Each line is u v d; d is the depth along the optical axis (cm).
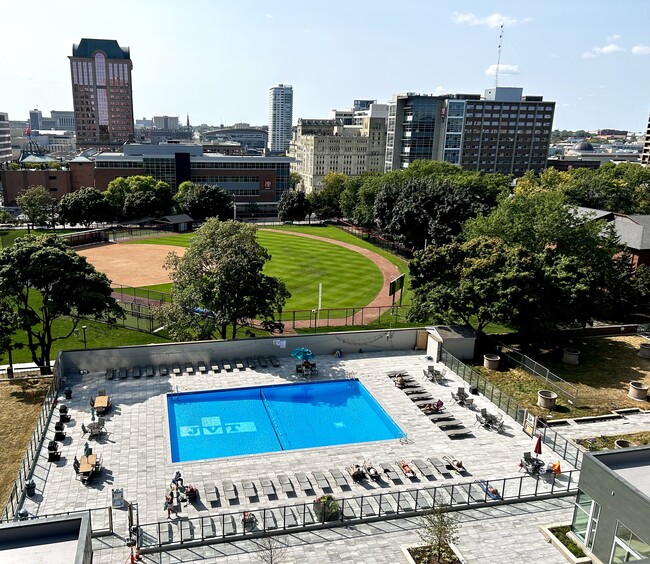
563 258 5475
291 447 3694
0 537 2089
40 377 4656
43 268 4416
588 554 2642
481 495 3102
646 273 6612
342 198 14212
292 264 9288
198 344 4753
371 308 6806
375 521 2880
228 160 17188
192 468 3288
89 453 3253
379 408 4131
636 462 2766
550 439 3747
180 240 11706
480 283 4997
